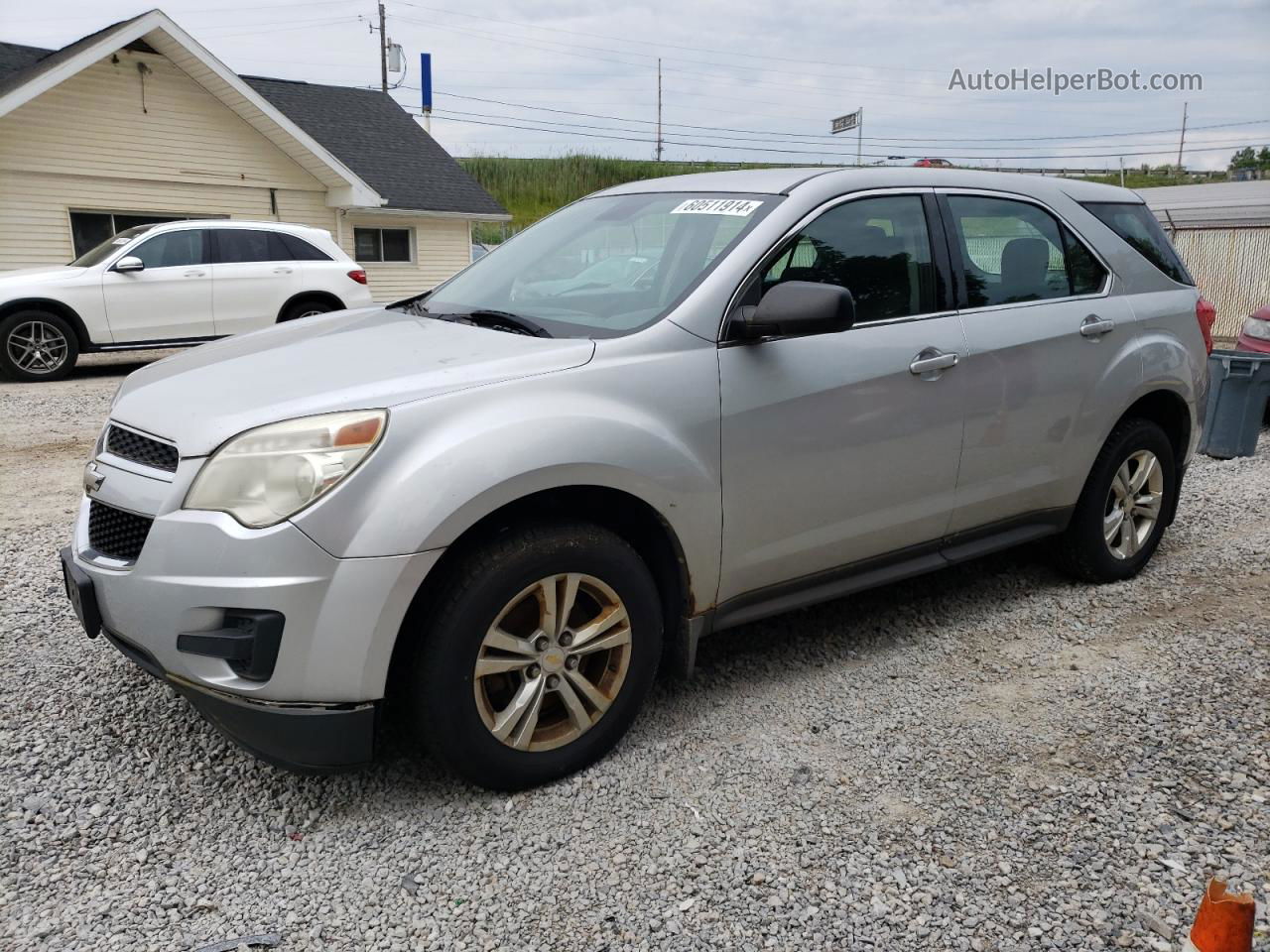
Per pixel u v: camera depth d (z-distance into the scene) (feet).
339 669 8.57
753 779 10.02
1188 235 67.21
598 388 9.74
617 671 10.14
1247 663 12.67
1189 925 7.97
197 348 12.15
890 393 11.73
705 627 10.97
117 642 9.49
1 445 25.48
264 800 9.63
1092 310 14.21
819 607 14.62
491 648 9.30
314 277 44.06
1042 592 15.24
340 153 73.41
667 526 10.19
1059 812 9.46
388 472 8.63
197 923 7.97
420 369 9.52
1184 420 15.90
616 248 12.25
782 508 11.06
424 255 74.13
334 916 8.07
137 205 56.44
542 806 9.57
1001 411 12.96
